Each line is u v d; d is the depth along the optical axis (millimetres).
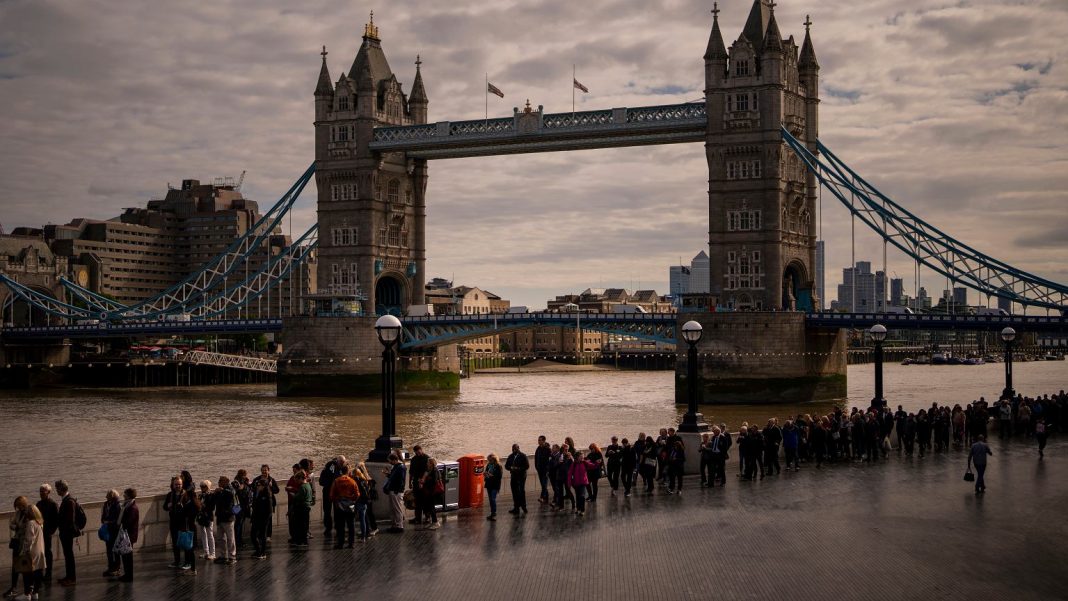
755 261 148125
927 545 39156
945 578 34656
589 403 144500
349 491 40000
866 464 59750
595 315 157500
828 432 61219
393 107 177500
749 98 147750
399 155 177750
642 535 41344
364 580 35312
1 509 64562
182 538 36781
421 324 170875
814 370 147500
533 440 96000
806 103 155250
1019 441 70438
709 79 149500
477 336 167125
